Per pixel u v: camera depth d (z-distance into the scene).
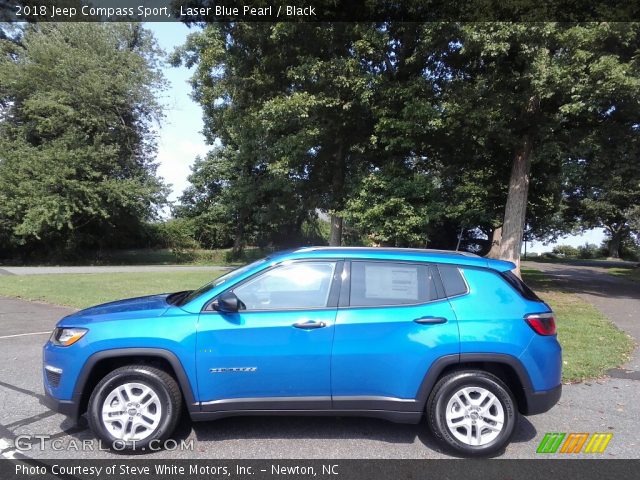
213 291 4.11
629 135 14.22
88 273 20.70
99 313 4.18
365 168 16.47
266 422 4.52
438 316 3.98
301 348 3.91
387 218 13.79
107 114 29.94
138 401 3.93
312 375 3.92
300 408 3.94
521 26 10.78
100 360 3.90
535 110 13.62
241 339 3.90
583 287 17.86
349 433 4.29
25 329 8.74
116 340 3.89
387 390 3.95
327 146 17.39
